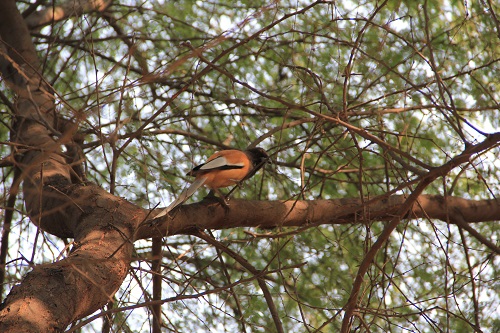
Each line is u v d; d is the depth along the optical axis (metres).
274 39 13.99
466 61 12.95
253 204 10.34
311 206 10.63
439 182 13.47
